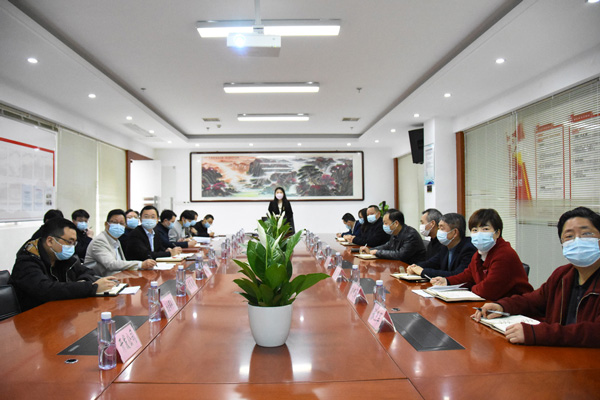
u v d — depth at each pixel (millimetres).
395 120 6859
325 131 8867
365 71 4793
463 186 6473
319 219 10305
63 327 1640
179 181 10102
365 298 2023
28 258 2207
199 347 1396
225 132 8883
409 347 1384
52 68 4109
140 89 5453
